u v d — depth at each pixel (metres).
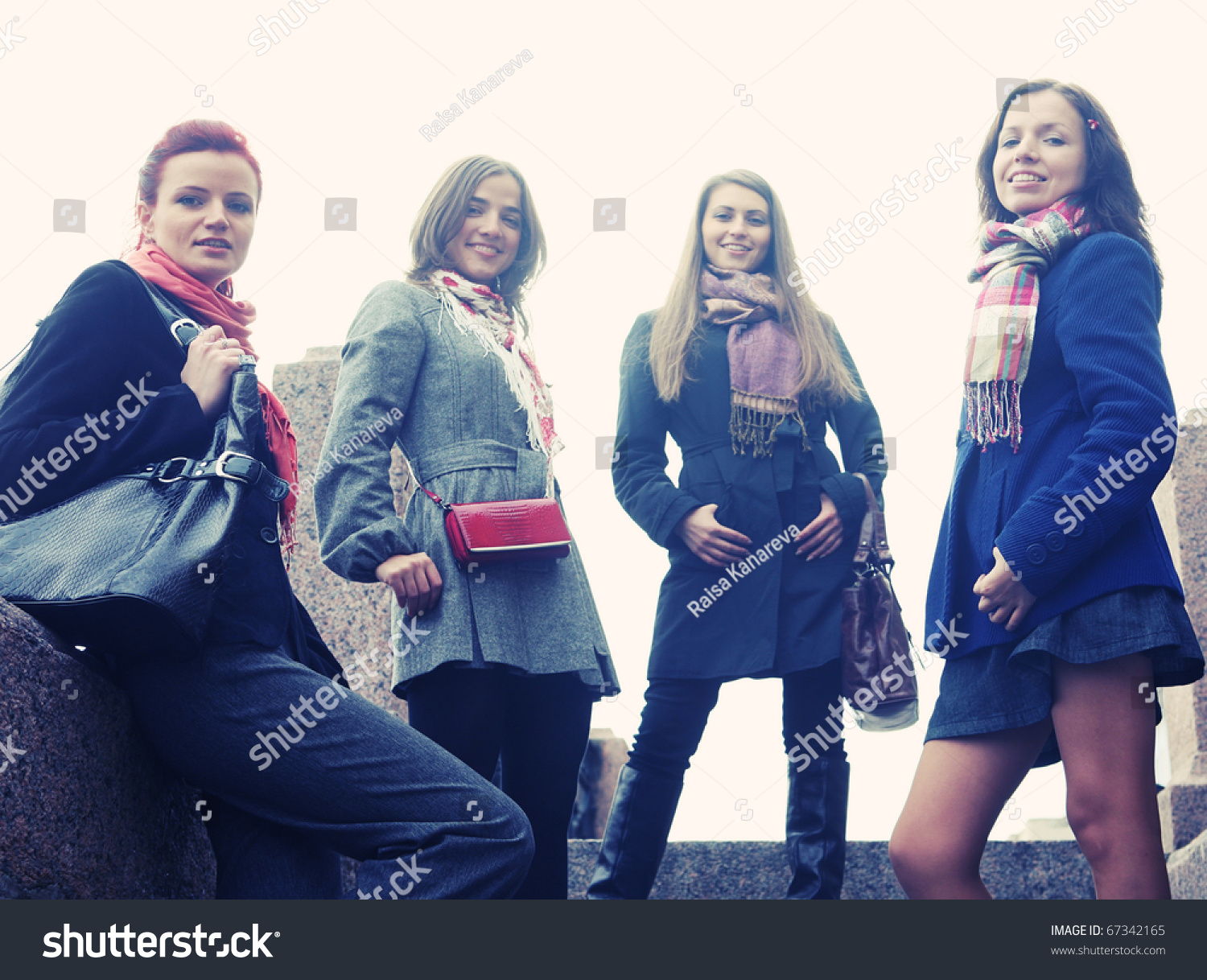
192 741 2.33
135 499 2.30
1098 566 2.54
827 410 3.90
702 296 3.91
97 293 2.44
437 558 2.84
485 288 3.17
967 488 2.84
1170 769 4.39
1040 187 2.90
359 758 2.33
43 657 2.18
